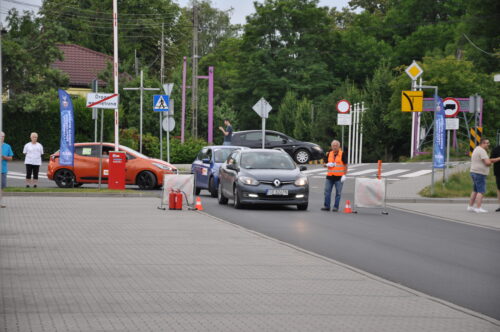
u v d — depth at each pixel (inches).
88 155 1610.5
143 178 1608.0
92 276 580.4
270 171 1243.2
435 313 466.3
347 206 1218.0
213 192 1488.7
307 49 4485.7
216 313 457.1
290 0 4503.0
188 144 2529.5
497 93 2957.7
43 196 1408.7
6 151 1488.7
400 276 617.3
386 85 3036.4
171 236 842.8
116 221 994.1
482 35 3592.5
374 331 417.7
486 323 440.1
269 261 669.9
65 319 434.6
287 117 3969.0
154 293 516.7
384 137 2987.2
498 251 782.5
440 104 1515.7
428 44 4347.9
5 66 2854.3
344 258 713.6
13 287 531.2
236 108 4525.1
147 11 4712.1
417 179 1836.9
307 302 495.2
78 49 3954.2
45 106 2704.2
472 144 1772.9
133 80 3206.2
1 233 848.3
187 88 3191.4
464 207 1357.0
